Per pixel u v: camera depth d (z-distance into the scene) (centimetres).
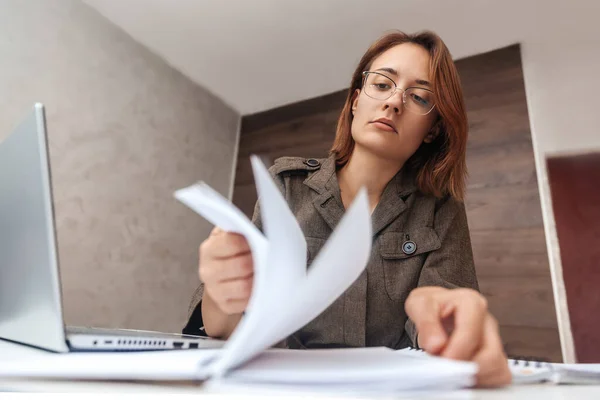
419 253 67
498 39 153
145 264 154
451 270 66
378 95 71
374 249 67
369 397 20
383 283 65
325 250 21
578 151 136
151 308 154
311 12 150
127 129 155
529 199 136
